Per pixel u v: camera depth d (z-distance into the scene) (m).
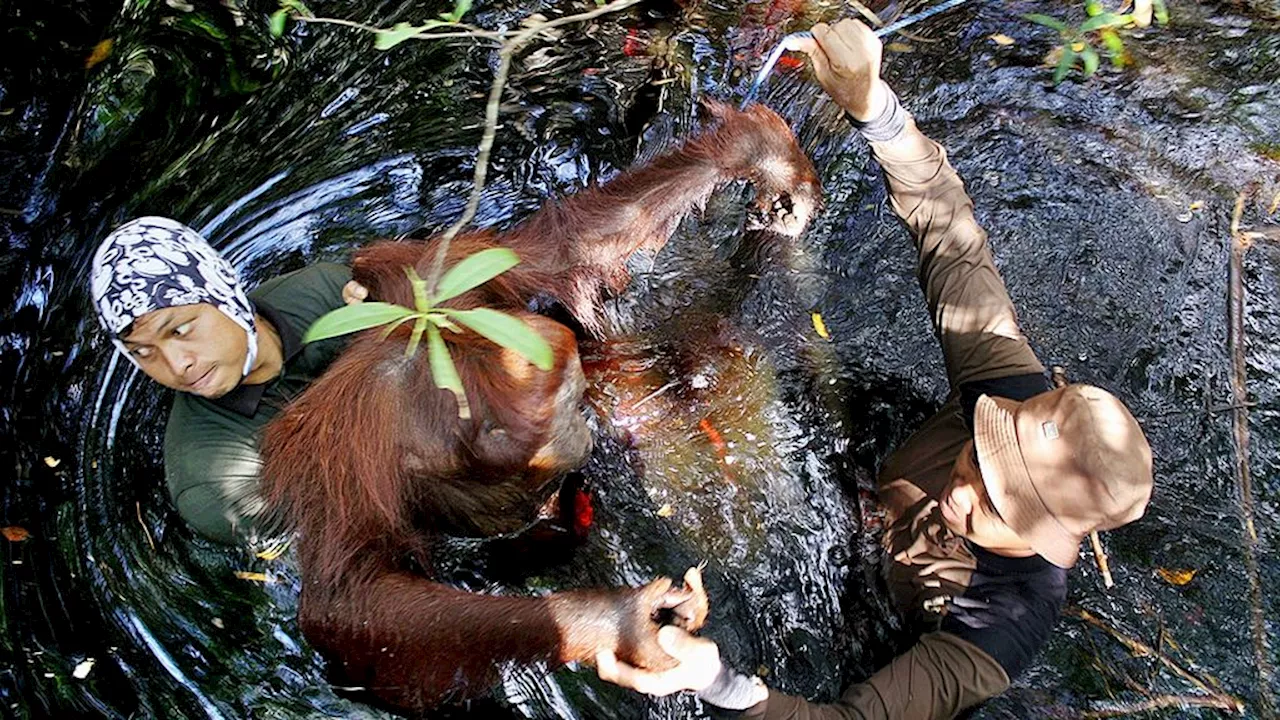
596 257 2.96
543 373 2.30
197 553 2.83
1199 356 3.25
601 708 2.65
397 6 4.12
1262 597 2.80
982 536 2.45
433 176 3.68
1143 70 3.87
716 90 3.85
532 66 3.96
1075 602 2.79
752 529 2.93
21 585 2.71
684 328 3.22
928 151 2.79
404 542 2.45
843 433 3.06
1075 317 3.31
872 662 2.66
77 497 2.91
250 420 2.58
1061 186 3.58
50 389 3.12
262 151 3.71
